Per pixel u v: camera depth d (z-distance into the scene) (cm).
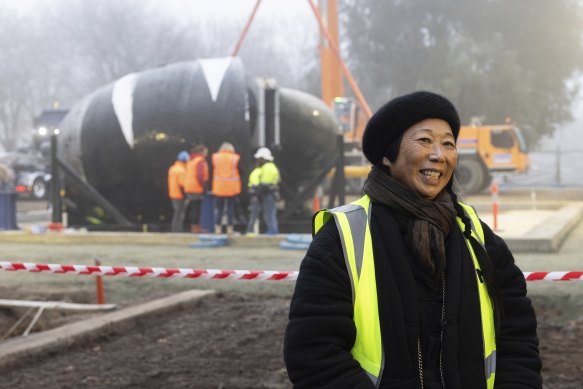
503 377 215
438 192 222
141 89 1719
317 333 204
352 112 2827
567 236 1489
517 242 1206
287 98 1783
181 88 1689
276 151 1723
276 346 693
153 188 1778
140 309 801
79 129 1777
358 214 219
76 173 1773
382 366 203
